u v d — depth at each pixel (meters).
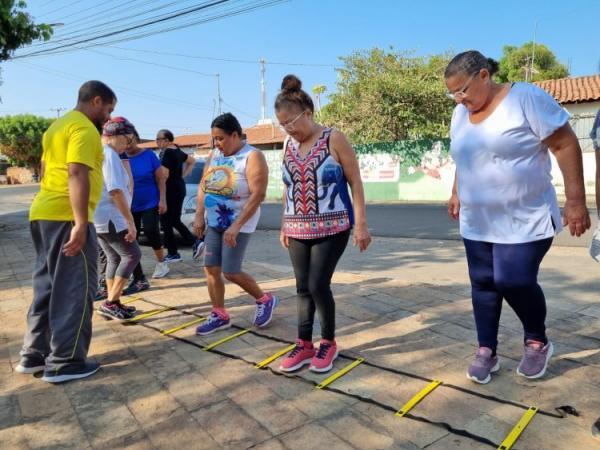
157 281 5.69
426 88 18.91
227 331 3.90
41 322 3.21
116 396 2.91
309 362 3.19
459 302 4.38
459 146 2.71
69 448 2.41
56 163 3.04
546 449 2.22
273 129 32.84
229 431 2.49
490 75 2.56
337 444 2.34
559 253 6.80
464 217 2.83
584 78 20.55
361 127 19.77
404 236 9.60
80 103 3.14
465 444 2.30
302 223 2.98
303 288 3.13
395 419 2.53
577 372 2.92
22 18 10.30
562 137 2.48
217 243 3.79
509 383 2.83
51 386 3.06
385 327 3.81
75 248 2.96
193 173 9.53
